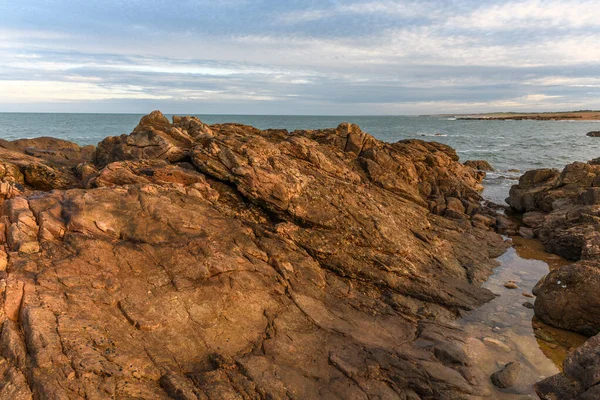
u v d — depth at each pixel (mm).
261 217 17141
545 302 14570
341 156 27062
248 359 10320
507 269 19547
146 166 17609
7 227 12156
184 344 10289
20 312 9531
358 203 18750
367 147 31719
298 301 13039
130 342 9742
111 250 12078
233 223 14930
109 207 13414
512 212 31406
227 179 17984
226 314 11523
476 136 109188
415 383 10594
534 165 54531
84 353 8820
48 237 12031
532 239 24156
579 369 10328
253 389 9406
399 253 17266
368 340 12125
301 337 11625
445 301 15430
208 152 18609
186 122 25562
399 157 30516
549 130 143125
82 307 10078
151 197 14281
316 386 10016
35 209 12938
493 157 62062
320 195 18031
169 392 8828
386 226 17969
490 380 11305
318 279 14438
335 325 12531
